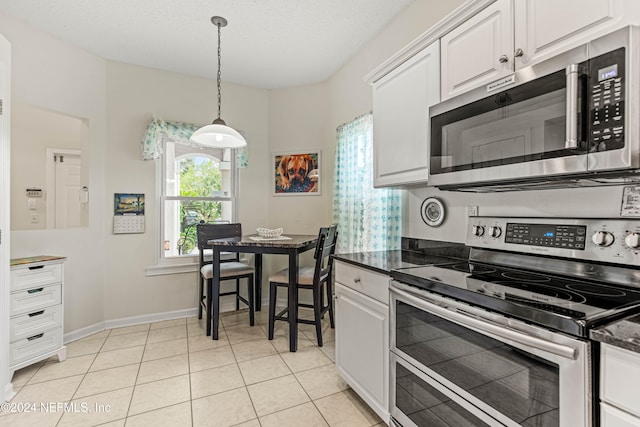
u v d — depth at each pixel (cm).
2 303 181
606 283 116
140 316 311
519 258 146
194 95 336
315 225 353
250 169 365
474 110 131
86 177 287
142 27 248
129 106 306
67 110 267
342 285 194
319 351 247
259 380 205
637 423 69
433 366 125
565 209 134
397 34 236
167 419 166
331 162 338
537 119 108
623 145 87
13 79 233
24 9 224
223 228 329
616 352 73
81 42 268
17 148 357
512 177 116
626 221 112
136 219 309
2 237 182
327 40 268
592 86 93
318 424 163
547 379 85
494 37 131
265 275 370
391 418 149
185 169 337
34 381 203
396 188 219
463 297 110
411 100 176
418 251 217
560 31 109
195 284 336
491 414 101
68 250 267
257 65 314
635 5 91
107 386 197
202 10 228
